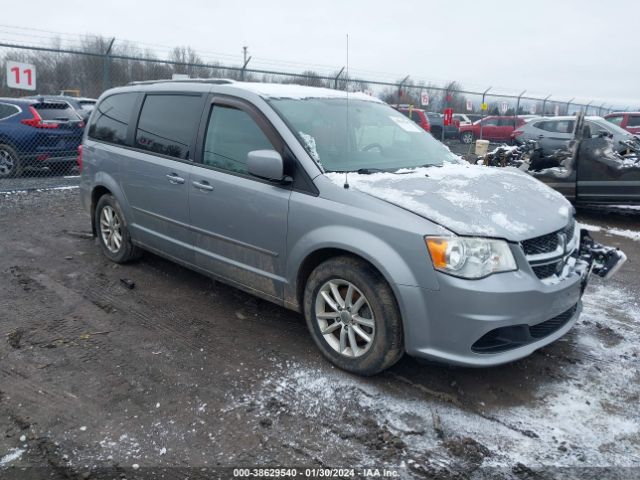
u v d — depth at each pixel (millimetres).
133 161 4691
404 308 2941
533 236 3006
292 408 2963
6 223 6938
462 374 3336
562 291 3070
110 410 2914
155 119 4594
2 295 4473
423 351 2949
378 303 3047
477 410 2971
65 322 4000
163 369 3357
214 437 2709
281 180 3422
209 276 4242
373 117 4316
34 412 2879
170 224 4410
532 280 2912
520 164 8797
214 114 4066
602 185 7668
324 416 2895
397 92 16203
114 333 3844
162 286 4770
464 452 2625
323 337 3414
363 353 3201
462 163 4316
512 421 2879
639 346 3799
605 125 11539
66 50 10672
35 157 10164
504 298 2797
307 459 2566
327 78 13234
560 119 15367
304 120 3740
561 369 3441
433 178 3520
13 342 3650
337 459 2570
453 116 24875
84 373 3289
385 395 3096
